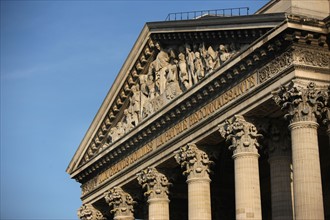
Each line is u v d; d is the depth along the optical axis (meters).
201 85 62.47
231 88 59.97
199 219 63.59
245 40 59.34
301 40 53.00
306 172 51.19
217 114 61.09
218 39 62.22
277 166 57.94
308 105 52.44
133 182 77.94
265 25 56.12
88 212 88.62
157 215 71.44
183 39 67.00
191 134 65.06
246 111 57.75
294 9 54.94
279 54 54.62
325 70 53.34
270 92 55.03
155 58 73.00
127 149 77.94
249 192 57.41
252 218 56.94
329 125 53.53
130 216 80.38
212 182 79.75
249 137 58.19
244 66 57.91
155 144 72.06
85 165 87.69
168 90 69.62
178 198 82.25
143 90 75.38
